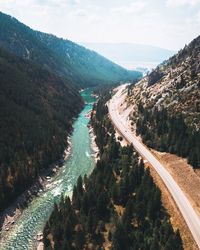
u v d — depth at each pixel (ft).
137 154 453.17
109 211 314.14
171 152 450.30
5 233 303.68
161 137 492.95
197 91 562.25
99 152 502.79
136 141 526.57
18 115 508.53
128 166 388.57
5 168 386.93
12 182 372.38
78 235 268.82
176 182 361.30
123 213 295.69
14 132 462.60
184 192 336.49
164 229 263.49
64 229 280.31
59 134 551.59
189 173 376.07
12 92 573.74
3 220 322.34
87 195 319.27
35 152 451.53
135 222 292.20
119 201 331.36
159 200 299.79
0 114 482.69
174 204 309.83
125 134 565.94
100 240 275.39
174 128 483.51
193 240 257.55
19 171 386.52
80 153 516.32
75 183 411.34
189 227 273.75
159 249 243.81
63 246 260.42
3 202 341.00
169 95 608.19
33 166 419.74
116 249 251.60
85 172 446.19
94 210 312.50
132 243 260.42
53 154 467.52
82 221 297.53
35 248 282.77
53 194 381.19
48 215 336.08
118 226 260.21
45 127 536.01
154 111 578.25
